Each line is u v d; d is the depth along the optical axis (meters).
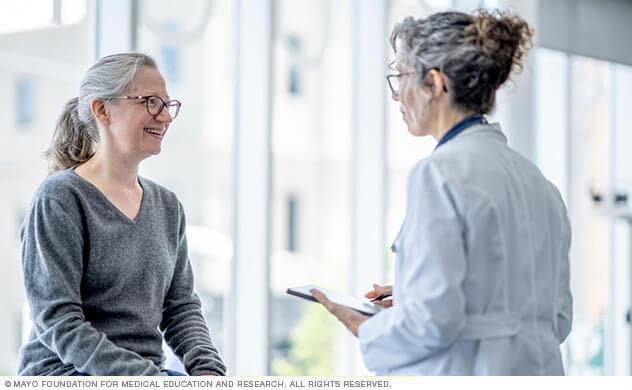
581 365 4.70
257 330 3.62
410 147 4.17
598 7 4.60
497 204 1.50
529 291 1.56
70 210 1.83
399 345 1.52
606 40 4.64
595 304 4.73
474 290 1.49
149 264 1.95
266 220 3.60
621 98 4.86
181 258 2.14
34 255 1.82
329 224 3.95
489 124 1.62
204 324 2.11
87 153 2.02
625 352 4.81
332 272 3.97
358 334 1.60
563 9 4.40
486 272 1.50
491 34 1.55
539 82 4.50
